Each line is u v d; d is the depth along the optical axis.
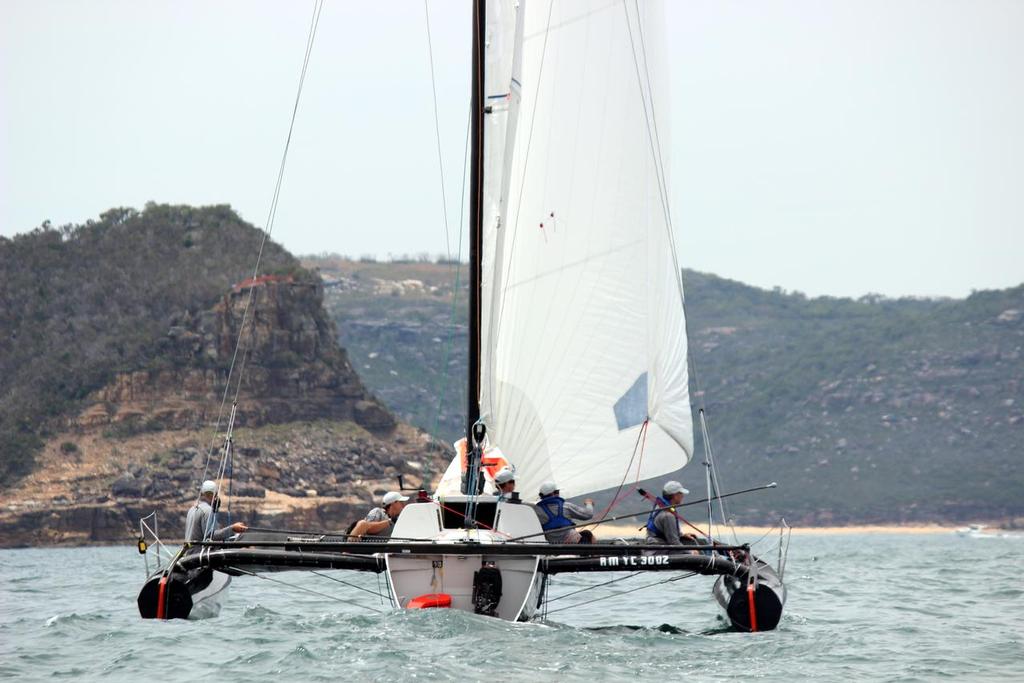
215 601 62.66
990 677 46.31
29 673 46.06
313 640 51.47
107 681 44.09
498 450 60.59
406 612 52.28
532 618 55.44
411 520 55.22
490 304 61.62
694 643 53.28
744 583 57.22
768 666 47.88
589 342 63.53
